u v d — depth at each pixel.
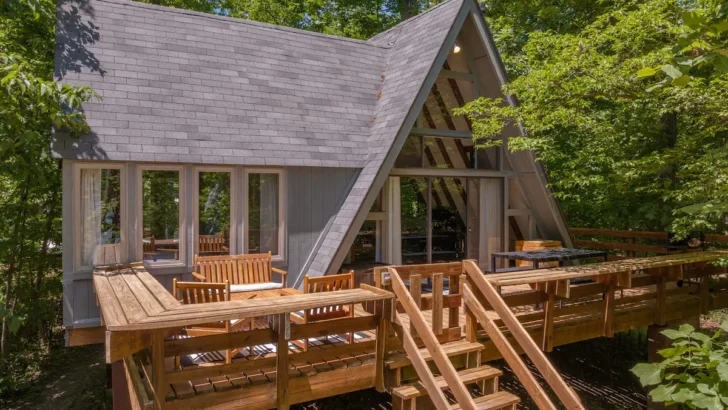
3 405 9.49
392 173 9.09
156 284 5.65
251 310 4.22
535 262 8.36
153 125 7.47
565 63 8.07
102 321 6.79
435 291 5.61
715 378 2.87
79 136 6.83
